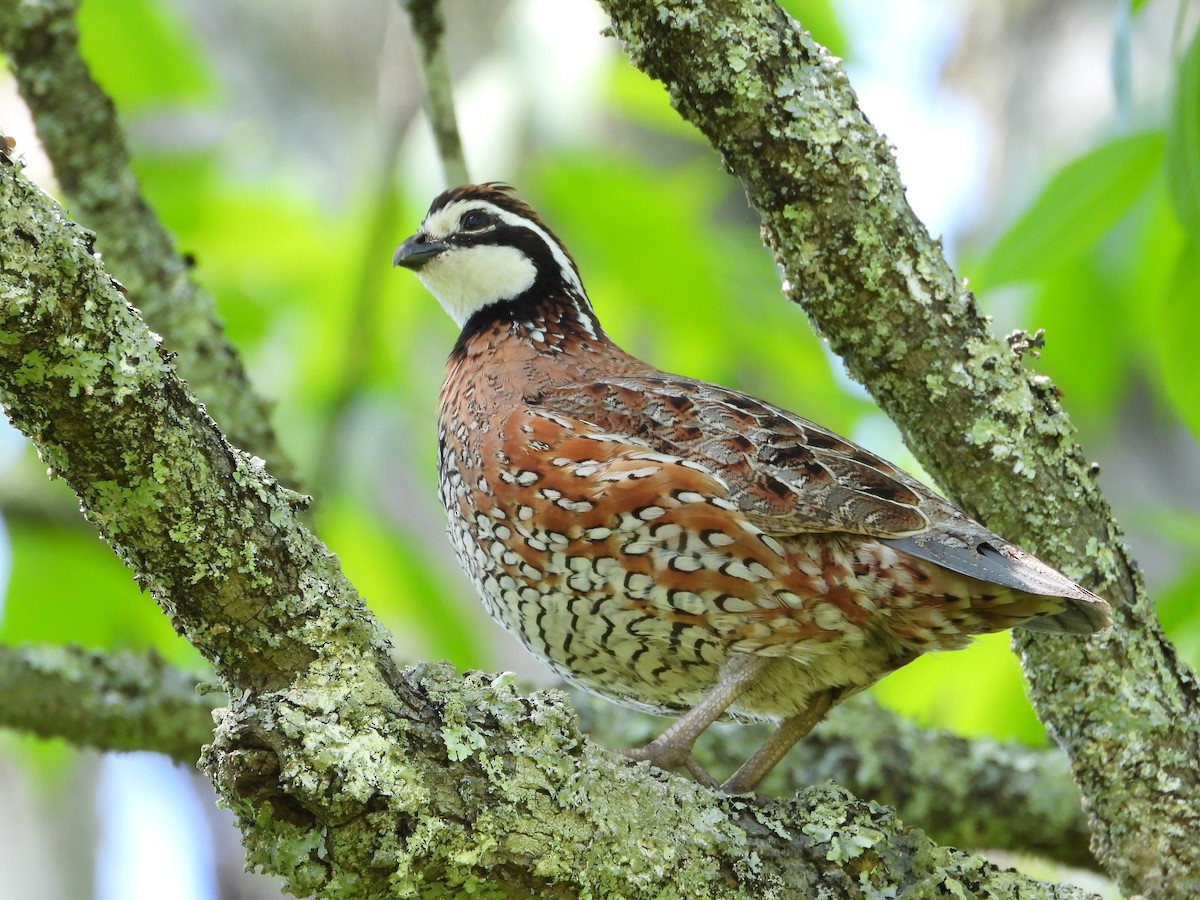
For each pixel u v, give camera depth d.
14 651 9.23
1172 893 6.59
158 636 11.38
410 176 11.48
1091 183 8.67
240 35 16.97
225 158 13.29
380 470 12.23
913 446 7.05
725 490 7.07
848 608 7.07
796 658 7.32
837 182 6.67
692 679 7.62
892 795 9.55
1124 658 6.85
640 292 12.26
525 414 7.59
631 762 6.99
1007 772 9.59
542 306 8.94
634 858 5.71
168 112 13.27
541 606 7.51
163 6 12.32
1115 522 7.05
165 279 9.52
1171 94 7.76
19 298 4.82
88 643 11.29
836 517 6.96
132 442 5.15
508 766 5.55
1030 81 14.61
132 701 9.26
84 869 16.17
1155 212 9.64
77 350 4.99
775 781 9.55
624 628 7.36
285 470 9.55
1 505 11.22
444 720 5.54
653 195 11.98
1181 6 7.79
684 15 6.55
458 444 7.97
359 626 5.57
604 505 7.16
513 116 11.56
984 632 7.17
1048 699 6.99
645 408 7.52
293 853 5.25
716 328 12.34
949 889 6.09
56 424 5.09
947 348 6.83
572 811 5.63
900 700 11.17
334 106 16.75
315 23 17.08
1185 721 6.79
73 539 11.29
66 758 12.69
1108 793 6.77
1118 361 11.69
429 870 5.36
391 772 5.31
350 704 5.40
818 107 6.67
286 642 5.48
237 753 5.16
